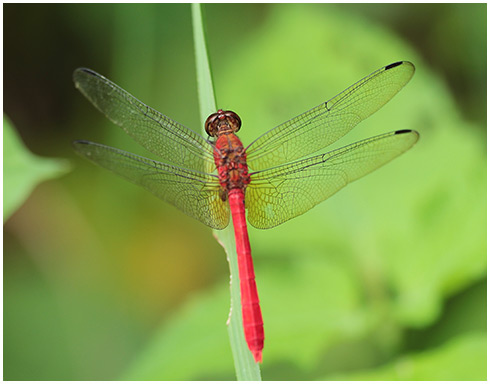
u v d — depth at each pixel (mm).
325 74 653
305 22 657
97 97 634
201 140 634
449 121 649
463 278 637
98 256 666
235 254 630
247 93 653
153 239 667
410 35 666
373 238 643
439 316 638
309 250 645
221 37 667
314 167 634
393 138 634
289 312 638
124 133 667
